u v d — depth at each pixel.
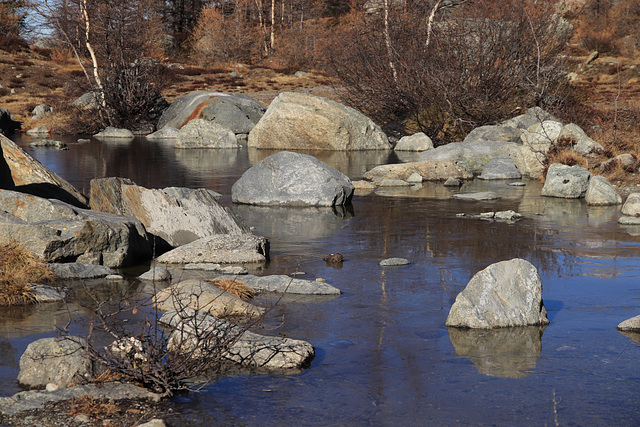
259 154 24.80
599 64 58.03
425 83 26.17
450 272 7.71
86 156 23.06
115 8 35.28
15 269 6.91
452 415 4.03
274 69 58.03
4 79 47.09
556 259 8.33
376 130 27.33
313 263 8.32
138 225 8.74
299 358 4.89
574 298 6.63
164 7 75.38
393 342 5.37
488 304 5.82
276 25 74.31
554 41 26.33
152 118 36.81
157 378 4.38
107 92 35.00
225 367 4.83
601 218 11.40
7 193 8.42
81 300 6.54
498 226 10.71
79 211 8.67
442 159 19.62
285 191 13.34
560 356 5.02
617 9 69.50
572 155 16.64
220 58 66.75
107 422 3.86
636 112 19.97
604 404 4.17
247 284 7.12
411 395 4.33
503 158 18.58
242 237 8.77
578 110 23.27
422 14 28.62
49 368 4.51
